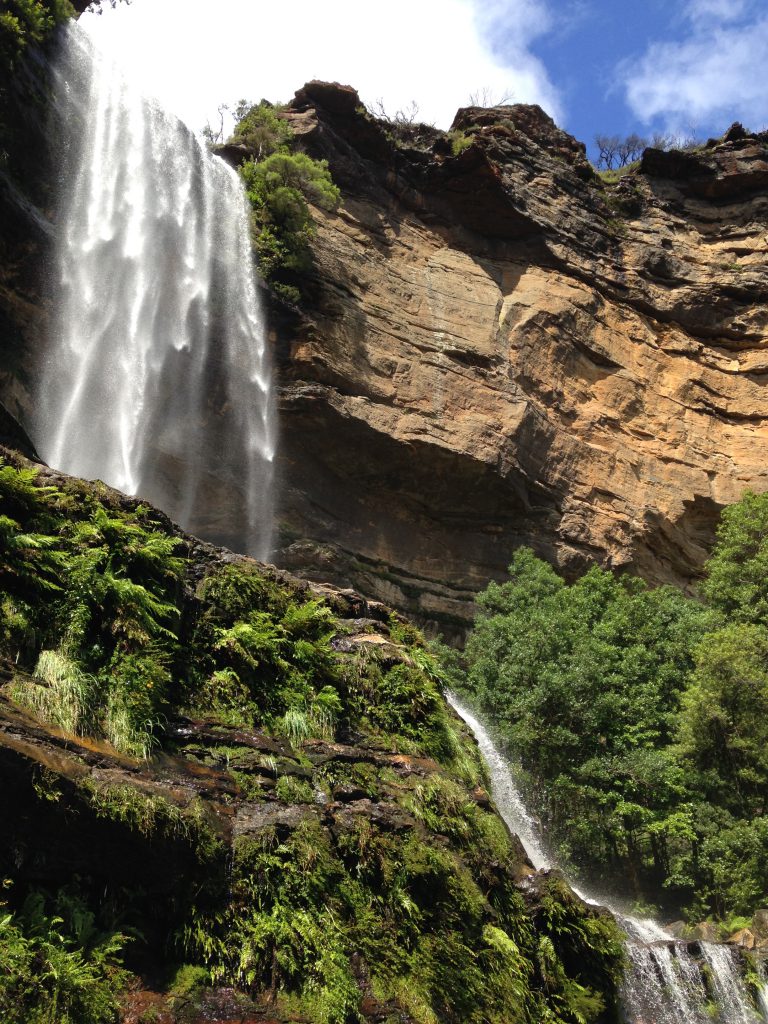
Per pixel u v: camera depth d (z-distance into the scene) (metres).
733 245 36.84
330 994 6.65
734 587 24.52
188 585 9.10
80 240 23.28
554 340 32.12
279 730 8.63
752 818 18.64
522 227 33.53
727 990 12.34
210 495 24.92
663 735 20.95
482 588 28.00
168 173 26.27
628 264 35.41
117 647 7.71
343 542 26.69
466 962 7.77
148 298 24.69
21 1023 5.36
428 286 30.61
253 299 26.56
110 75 25.64
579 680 20.05
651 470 31.89
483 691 21.09
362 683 9.88
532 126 37.66
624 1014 9.81
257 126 30.55
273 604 9.77
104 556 8.18
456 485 27.92
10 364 20.98
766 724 18.81
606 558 29.47
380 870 7.82
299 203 28.08
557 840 19.30
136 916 6.45
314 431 26.25
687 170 38.22
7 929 5.59
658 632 22.75
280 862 7.20
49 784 6.05
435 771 9.53
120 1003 5.92
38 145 22.56
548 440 29.86
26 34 22.47
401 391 27.88
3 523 7.62
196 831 6.88
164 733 7.65
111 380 23.30
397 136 34.22
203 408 25.19
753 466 33.22
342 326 27.59
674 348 34.66
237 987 6.47
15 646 7.27
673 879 18.03
